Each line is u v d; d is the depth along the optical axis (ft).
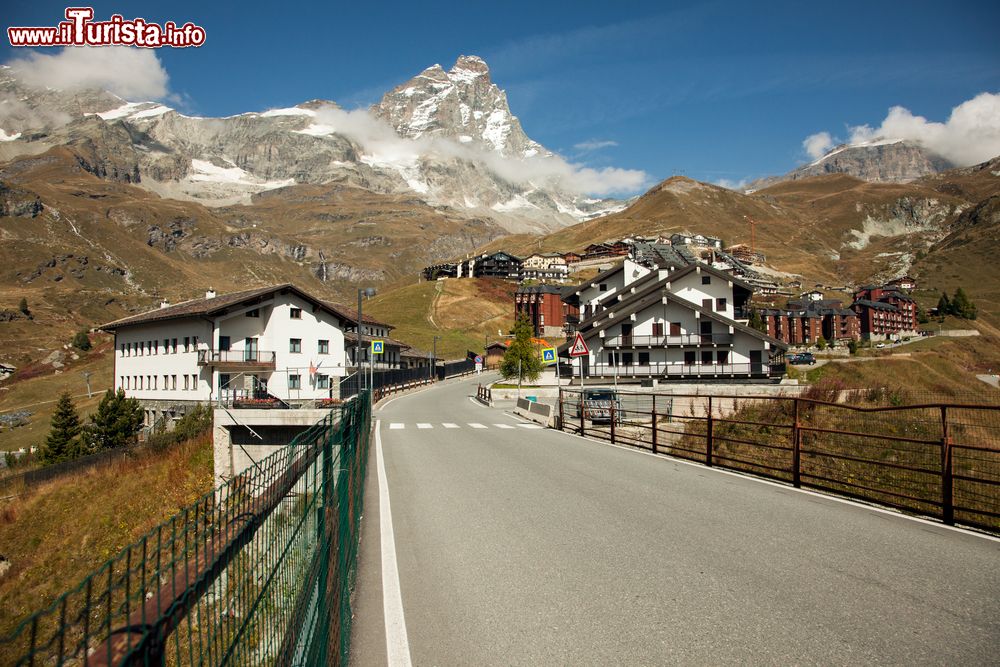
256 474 11.68
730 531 28.04
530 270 643.45
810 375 203.41
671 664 15.52
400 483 42.93
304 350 169.68
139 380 183.52
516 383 214.90
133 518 76.02
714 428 74.59
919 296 569.23
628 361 179.32
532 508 33.60
